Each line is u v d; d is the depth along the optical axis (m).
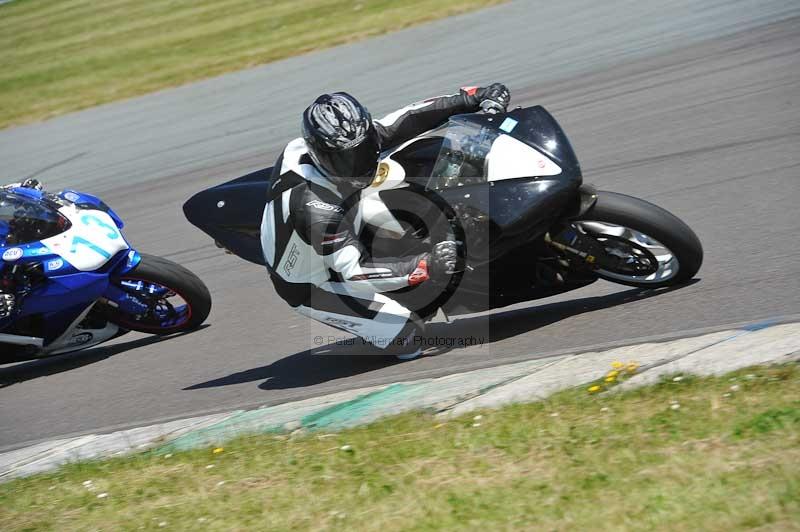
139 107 56.56
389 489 13.26
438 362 19.12
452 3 63.69
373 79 48.16
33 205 23.61
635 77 37.47
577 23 49.94
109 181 42.16
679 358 15.61
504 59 45.84
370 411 16.86
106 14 98.38
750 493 10.99
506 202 17.56
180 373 22.14
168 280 23.94
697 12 45.66
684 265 18.33
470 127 18.69
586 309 19.64
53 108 61.97
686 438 12.66
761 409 12.94
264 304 25.38
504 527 11.57
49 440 19.83
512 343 18.91
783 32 37.94
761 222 21.84
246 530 13.11
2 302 22.80
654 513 11.07
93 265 23.41
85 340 24.50
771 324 16.45
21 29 102.00
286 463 15.11
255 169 38.22
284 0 81.69
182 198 37.06
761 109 30.03
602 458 12.69
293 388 19.59
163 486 15.34
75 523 14.58
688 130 30.05
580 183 17.75
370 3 70.69
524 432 14.06
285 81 53.38
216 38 72.50
